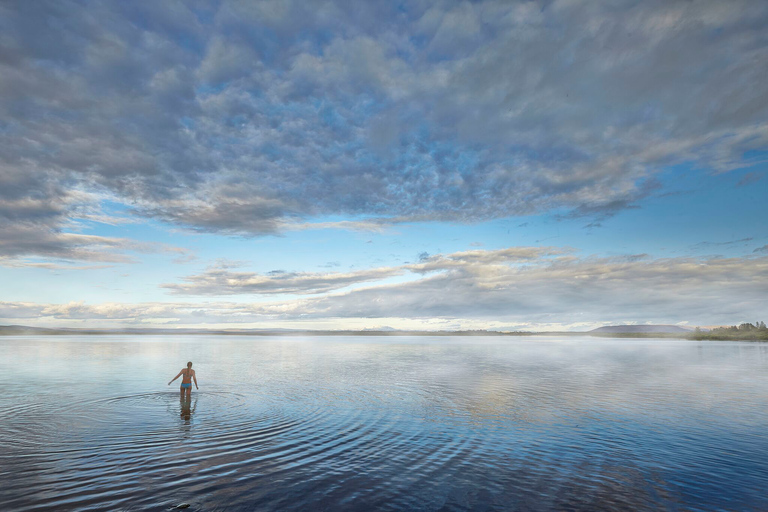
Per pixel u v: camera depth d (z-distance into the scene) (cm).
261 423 1988
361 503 1134
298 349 10088
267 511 1075
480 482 1296
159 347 10038
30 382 3366
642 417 2203
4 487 1197
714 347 12162
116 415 2119
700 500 1179
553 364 5622
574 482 1304
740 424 2062
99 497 1138
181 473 1328
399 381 3641
